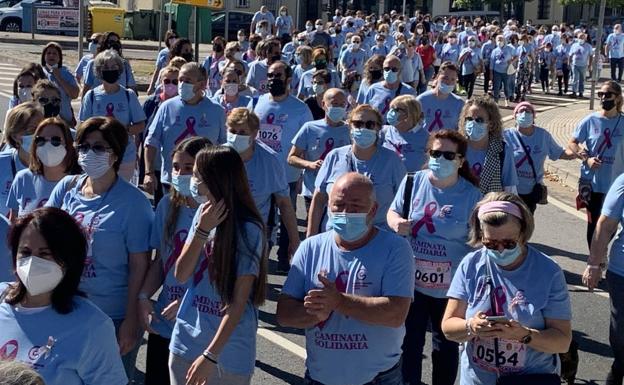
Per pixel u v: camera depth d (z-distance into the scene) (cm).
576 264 995
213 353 420
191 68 830
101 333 362
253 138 690
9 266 466
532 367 431
